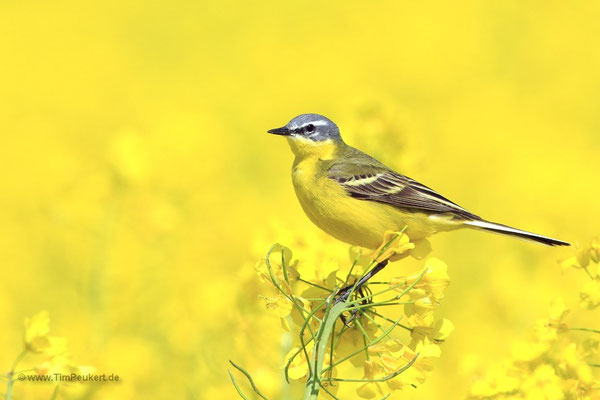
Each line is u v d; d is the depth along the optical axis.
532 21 41.09
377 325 6.66
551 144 27.86
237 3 44.34
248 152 28.30
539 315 13.47
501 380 7.12
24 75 35.31
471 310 14.21
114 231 14.83
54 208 15.01
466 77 37.06
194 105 33.50
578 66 37.06
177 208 16.45
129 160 15.19
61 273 14.51
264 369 9.22
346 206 9.47
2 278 15.73
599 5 41.78
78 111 32.75
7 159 25.14
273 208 19.91
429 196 9.55
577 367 6.96
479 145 27.64
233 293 10.48
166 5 43.88
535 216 20.83
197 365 11.34
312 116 10.32
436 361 12.97
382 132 12.45
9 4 41.59
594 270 7.09
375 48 39.50
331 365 6.43
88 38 40.12
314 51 39.31
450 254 18.70
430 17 42.06
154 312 13.30
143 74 37.50
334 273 7.10
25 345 7.40
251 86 36.22
